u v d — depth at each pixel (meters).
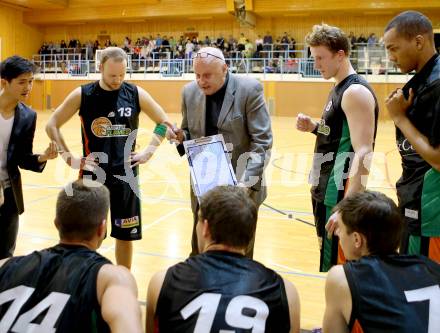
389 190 6.57
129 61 22.48
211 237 1.63
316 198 2.66
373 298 1.53
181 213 5.55
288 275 3.71
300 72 19.81
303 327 2.82
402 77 18.27
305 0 20.89
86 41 26.16
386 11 20.72
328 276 1.65
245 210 1.61
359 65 19.00
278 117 19.84
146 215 5.45
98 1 23.69
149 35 25.20
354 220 1.69
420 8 19.80
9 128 2.81
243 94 2.71
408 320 1.47
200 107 2.80
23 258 1.60
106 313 1.39
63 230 1.65
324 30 2.46
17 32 25.00
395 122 2.13
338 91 2.49
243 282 1.50
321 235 2.66
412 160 2.20
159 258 4.06
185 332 1.42
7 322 1.44
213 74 2.60
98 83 3.11
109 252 4.23
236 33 23.70
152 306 1.57
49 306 1.45
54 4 23.80
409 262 1.62
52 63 24.03
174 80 21.47
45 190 6.61
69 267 1.53
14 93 2.74
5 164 2.83
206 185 2.54
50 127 3.09
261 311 1.45
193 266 1.56
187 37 24.42
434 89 2.00
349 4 20.38
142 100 3.20
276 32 23.08
